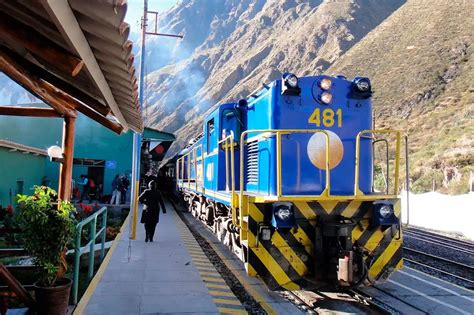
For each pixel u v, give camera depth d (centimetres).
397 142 645
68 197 558
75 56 291
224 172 904
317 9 10706
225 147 835
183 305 574
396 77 4747
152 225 1082
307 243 604
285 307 582
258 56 10669
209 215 1109
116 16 236
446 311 581
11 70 365
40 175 1886
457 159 2877
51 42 291
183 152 1970
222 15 18638
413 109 4084
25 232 484
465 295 659
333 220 607
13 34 288
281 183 640
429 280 747
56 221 488
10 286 473
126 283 679
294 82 657
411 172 2956
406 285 712
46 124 2056
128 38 280
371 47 5775
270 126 676
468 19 5016
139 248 988
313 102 676
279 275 591
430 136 3550
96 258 876
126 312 541
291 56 9225
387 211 612
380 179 1928
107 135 2105
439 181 2734
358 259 580
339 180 673
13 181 1468
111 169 2095
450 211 1653
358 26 8956
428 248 1145
